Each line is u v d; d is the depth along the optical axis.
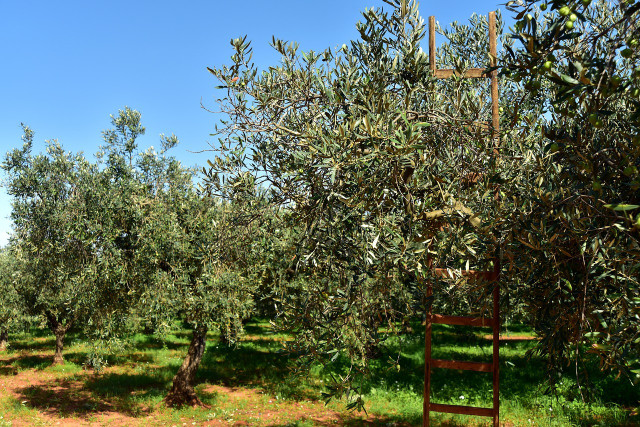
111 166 12.53
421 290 4.56
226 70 4.79
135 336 25.47
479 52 7.31
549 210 3.31
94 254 11.24
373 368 15.66
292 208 4.80
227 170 4.96
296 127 4.91
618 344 2.82
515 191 4.00
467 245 3.89
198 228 11.75
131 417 11.94
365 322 4.46
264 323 31.27
